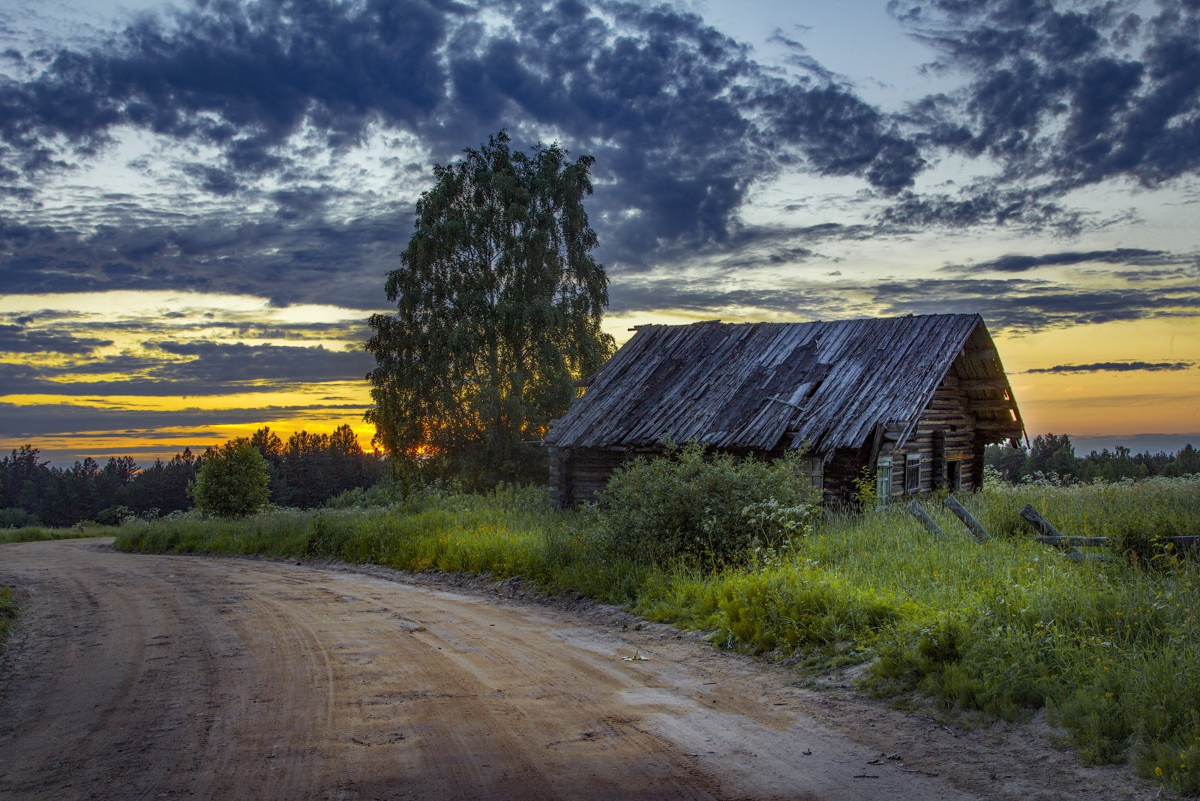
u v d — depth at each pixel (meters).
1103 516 11.19
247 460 35.94
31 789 4.71
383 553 17.75
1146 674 5.38
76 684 7.31
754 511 11.77
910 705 5.97
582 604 11.23
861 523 13.45
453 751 5.14
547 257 36.22
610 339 38.75
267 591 13.40
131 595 13.36
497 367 36.19
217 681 7.16
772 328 22.52
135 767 5.03
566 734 5.47
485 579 13.95
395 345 36.34
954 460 21.70
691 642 8.55
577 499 22.28
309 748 5.27
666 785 4.54
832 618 7.71
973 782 4.55
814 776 4.67
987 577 8.27
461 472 34.94
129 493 112.75
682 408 20.45
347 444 112.25
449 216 36.28
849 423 17.20
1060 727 5.25
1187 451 44.94
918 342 19.16
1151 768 4.47
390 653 8.16
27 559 23.11
